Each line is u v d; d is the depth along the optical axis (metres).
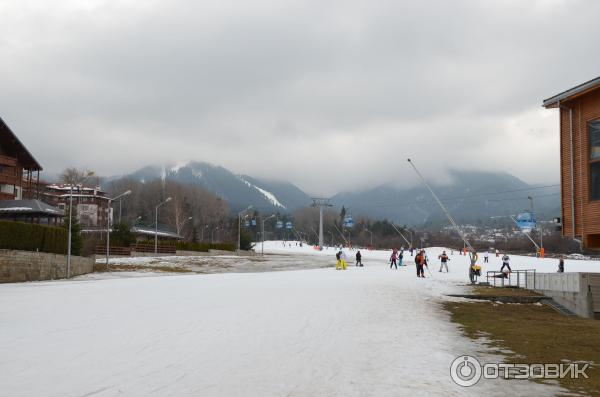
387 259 92.12
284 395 7.97
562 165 25.56
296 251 136.38
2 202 58.22
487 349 12.65
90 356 10.31
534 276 31.59
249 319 15.94
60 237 45.91
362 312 18.62
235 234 159.62
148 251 78.56
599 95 23.62
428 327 15.82
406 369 10.00
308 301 21.69
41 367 9.35
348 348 11.88
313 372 9.49
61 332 13.17
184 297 23.11
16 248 38.69
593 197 23.69
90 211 138.75
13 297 23.22
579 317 22.91
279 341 12.41
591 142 23.97
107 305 19.67
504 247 153.00
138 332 13.25
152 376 8.83
